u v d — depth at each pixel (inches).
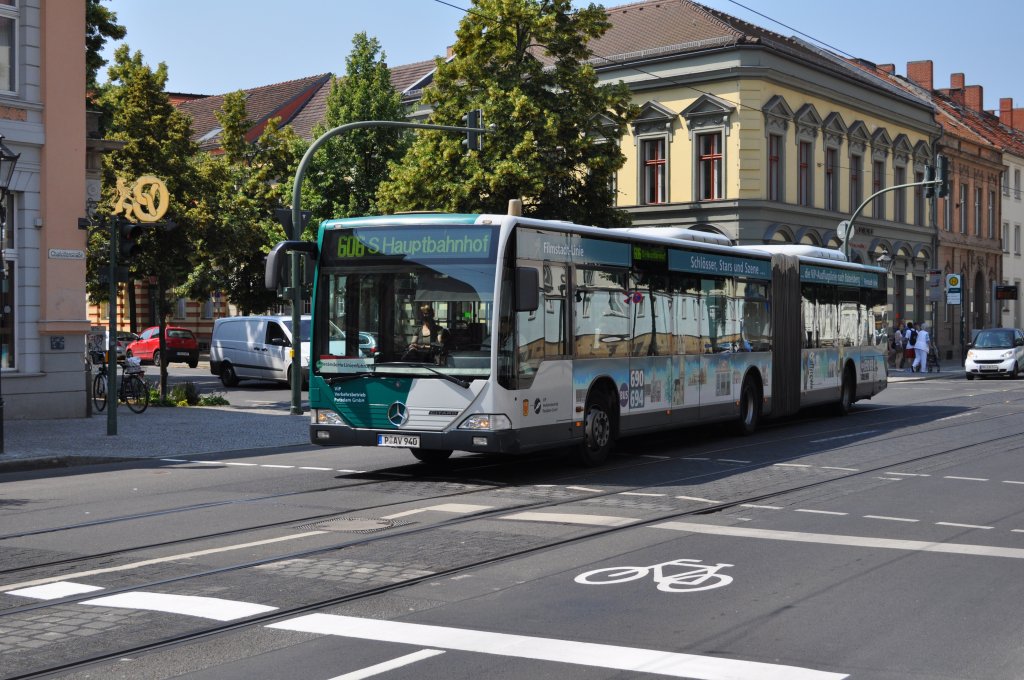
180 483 536.4
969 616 278.7
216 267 1651.1
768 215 1654.8
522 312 530.9
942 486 515.8
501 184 1235.9
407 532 392.5
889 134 2034.9
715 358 720.3
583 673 230.5
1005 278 2645.2
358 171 1678.2
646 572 328.2
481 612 281.4
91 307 2434.8
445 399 522.9
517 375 525.7
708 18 1726.1
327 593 300.7
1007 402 1112.2
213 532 394.3
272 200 1673.2
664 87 1692.9
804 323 863.7
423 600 293.9
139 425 848.3
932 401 1136.8
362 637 258.1
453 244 528.1
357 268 544.1
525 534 388.2
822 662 238.8
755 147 1636.3
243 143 1700.3
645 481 534.0
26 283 861.2
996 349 1589.6
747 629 265.7
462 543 371.2
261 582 313.7
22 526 410.6
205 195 1119.6
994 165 2544.3
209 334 2367.1
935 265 2217.0
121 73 1338.6
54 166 871.1
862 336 987.9
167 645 252.1
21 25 861.2
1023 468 585.3
